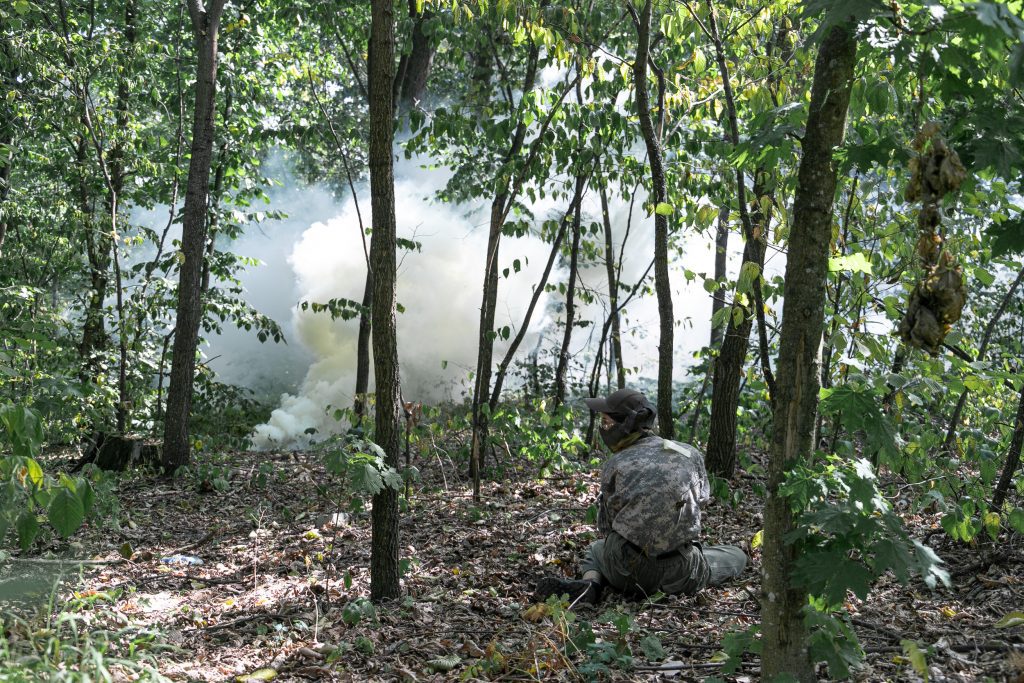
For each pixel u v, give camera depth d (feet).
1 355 11.17
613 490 16.42
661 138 23.26
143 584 18.39
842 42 8.96
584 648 12.57
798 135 9.64
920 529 18.81
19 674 9.76
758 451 31.76
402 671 12.59
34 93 35.04
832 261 10.52
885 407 16.67
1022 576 15.11
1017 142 8.75
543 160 26.86
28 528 9.84
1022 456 18.97
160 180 46.57
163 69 43.96
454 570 18.72
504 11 22.41
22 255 38.99
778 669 9.21
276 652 13.89
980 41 8.30
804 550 9.02
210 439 39.96
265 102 47.50
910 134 12.50
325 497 24.66
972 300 27.35
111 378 40.83
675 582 15.79
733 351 26.43
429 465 31.04
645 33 19.08
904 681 10.76
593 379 33.40
